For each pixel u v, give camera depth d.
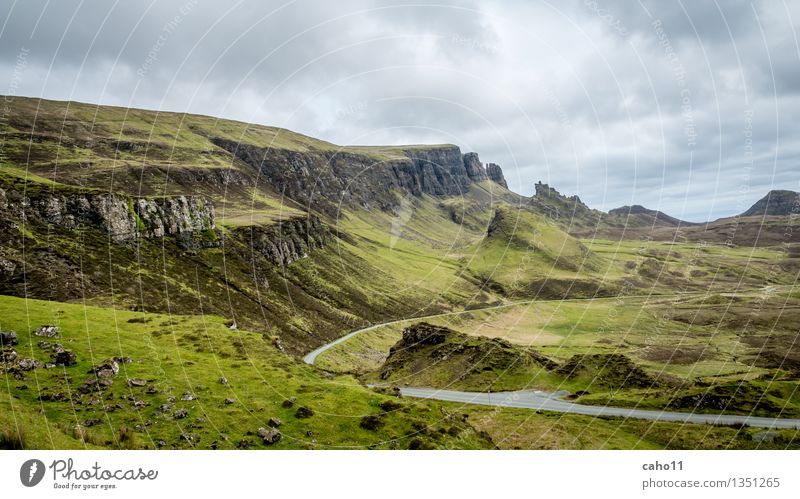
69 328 71.81
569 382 118.12
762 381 106.44
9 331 63.81
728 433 76.44
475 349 132.75
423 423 57.28
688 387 106.00
